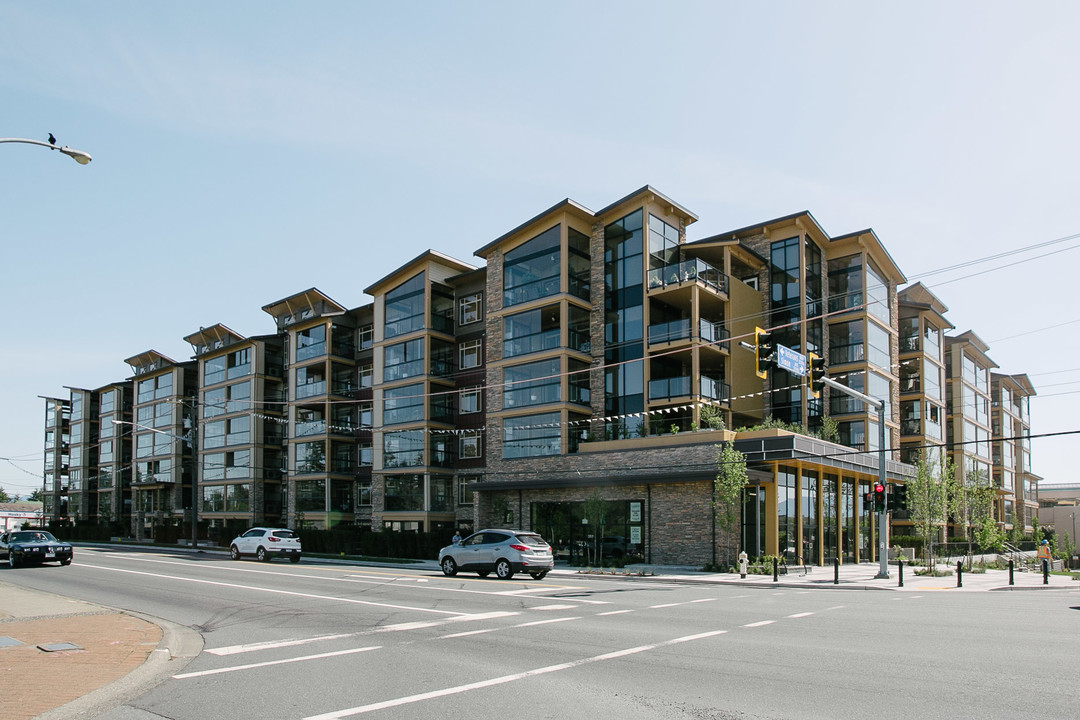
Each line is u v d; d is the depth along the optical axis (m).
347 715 7.97
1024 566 40.34
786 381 42.19
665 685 9.12
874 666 10.11
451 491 47.31
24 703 8.37
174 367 72.94
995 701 8.18
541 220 41.91
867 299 43.75
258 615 15.94
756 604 18.27
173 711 8.26
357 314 55.94
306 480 54.78
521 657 11.05
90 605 17.27
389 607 17.12
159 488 72.44
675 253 42.22
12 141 13.30
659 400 37.88
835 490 38.00
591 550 35.25
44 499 91.88
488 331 43.97
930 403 53.09
